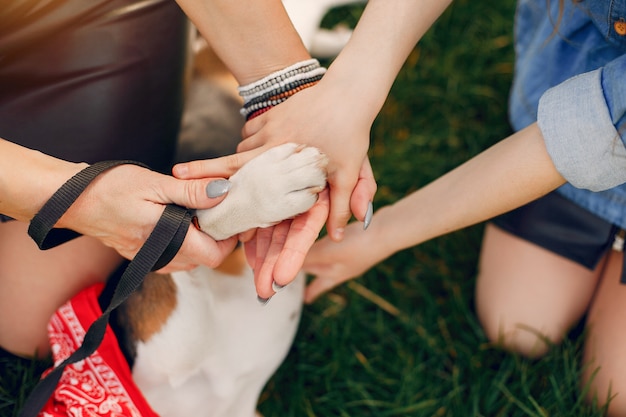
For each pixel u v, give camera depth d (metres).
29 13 1.33
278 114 1.39
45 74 1.40
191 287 1.48
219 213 1.30
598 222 1.65
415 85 2.33
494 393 1.74
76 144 1.47
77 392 1.40
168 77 1.50
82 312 1.50
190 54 1.58
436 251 2.03
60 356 1.46
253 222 1.31
